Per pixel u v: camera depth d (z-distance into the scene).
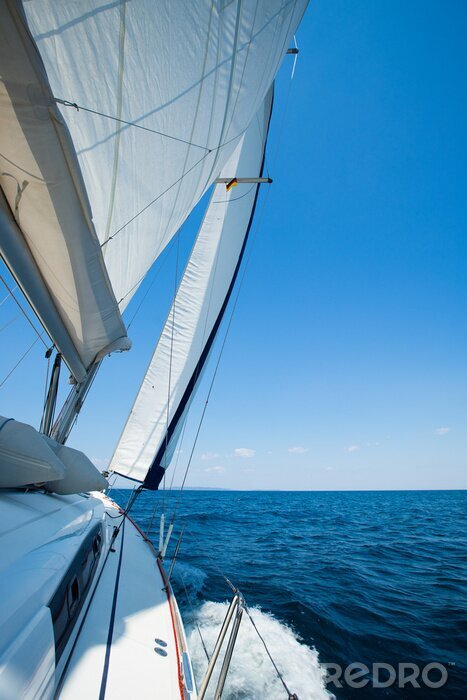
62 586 1.49
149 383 5.70
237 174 7.13
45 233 1.66
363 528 15.17
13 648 0.96
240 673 3.57
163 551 3.42
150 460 5.23
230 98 2.67
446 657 4.17
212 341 6.41
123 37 1.59
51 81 1.57
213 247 6.70
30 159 1.39
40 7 1.33
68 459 2.28
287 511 23.81
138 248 2.78
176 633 2.07
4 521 1.49
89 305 2.12
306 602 5.67
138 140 2.02
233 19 2.12
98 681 1.48
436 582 7.20
